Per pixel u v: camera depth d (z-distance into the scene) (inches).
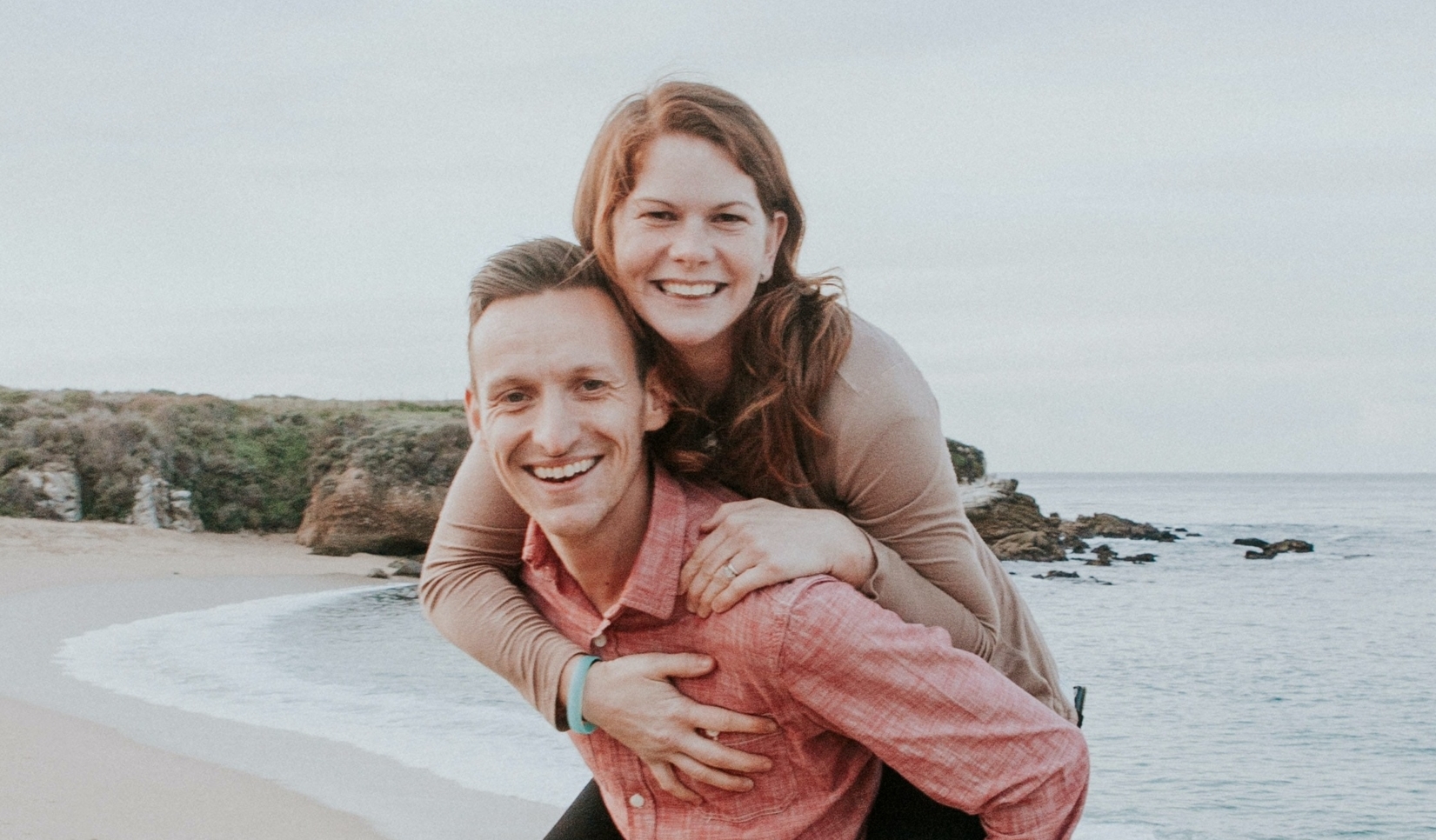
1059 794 78.2
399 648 709.3
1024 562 1481.3
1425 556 1649.9
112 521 1387.8
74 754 394.0
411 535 1397.6
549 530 77.9
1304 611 1029.2
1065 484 6855.3
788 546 78.8
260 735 440.1
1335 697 642.8
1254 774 468.1
